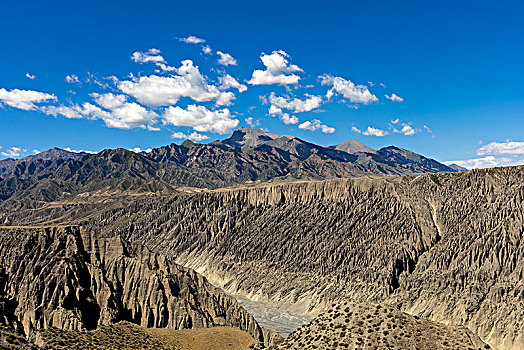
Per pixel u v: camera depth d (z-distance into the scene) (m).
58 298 89.31
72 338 83.25
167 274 105.69
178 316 99.25
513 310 129.00
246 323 110.06
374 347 65.19
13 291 89.19
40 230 97.69
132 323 95.12
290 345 73.25
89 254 100.81
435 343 64.75
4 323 84.06
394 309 73.00
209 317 104.00
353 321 71.69
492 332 128.62
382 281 160.75
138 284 100.75
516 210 155.75
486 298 136.75
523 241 146.50
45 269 91.62
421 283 154.12
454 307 139.75
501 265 145.38
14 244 94.38
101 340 84.62
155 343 87.94
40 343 80.56
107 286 96.12
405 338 65.94
